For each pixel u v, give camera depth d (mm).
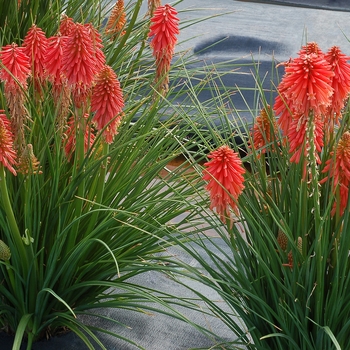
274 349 1928
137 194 2055
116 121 1909
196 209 2016
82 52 1843
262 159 1955
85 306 2033
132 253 2033
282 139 1945
